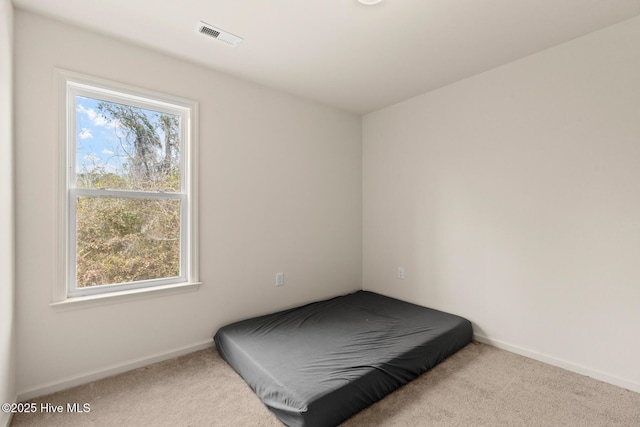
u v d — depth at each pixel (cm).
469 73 262
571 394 187
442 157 291
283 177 299
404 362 200
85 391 189
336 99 320
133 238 224
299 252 312
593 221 205
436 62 243
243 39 211
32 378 181
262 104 283
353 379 171
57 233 189
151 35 205
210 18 188
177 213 244
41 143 184
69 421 163
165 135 238
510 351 246
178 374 210
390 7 178
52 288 188
